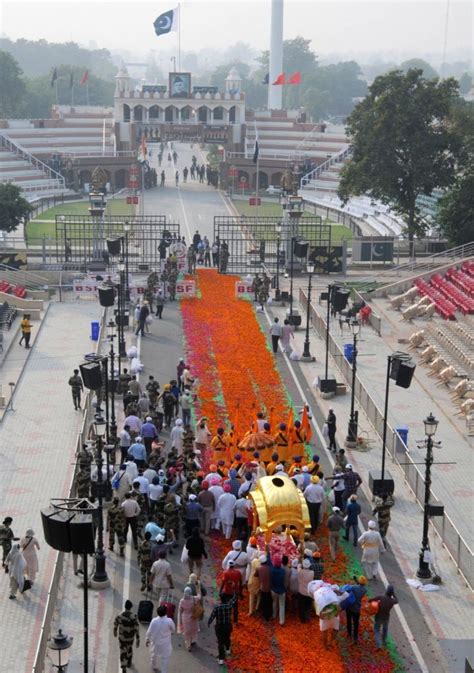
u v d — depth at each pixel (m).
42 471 42.66
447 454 45.94
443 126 92.62
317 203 136.00
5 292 71.88
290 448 42.41
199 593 30.11
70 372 56.81
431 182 91.50
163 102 154.25
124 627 27.45
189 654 28.95
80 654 29.03
